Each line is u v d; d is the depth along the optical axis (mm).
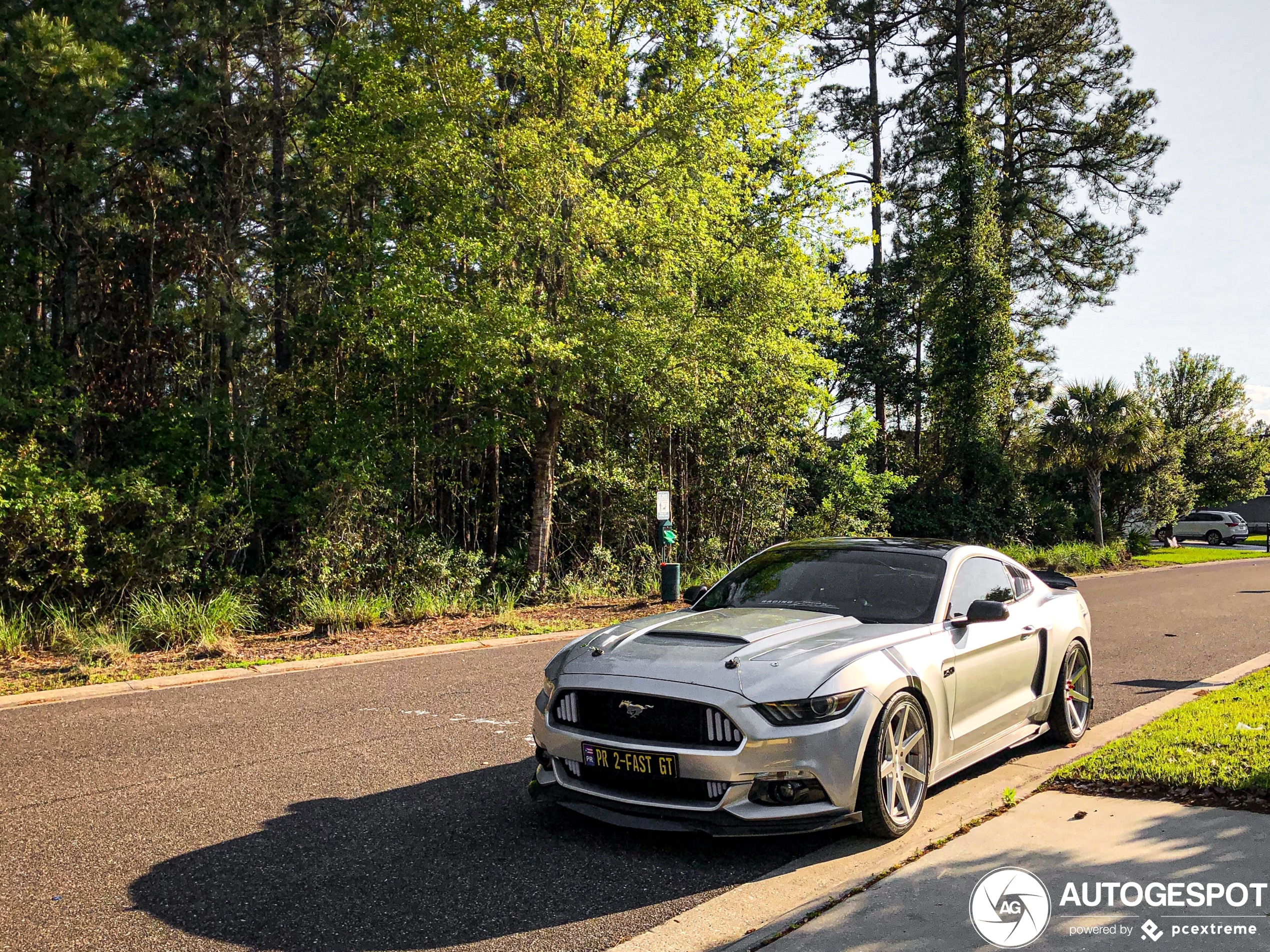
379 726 7332
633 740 4602
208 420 18094
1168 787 5219
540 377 17078
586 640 5391
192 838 4824
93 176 16078
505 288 16844
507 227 16625
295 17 21203
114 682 9297
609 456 20250
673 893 4125
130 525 15016
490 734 7066
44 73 14719
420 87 16609
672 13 16672
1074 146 39406
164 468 17594
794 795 4426
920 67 38719
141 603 13750
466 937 3686
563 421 19891
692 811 4414
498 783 5805
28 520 13008
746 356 18828
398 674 9828
